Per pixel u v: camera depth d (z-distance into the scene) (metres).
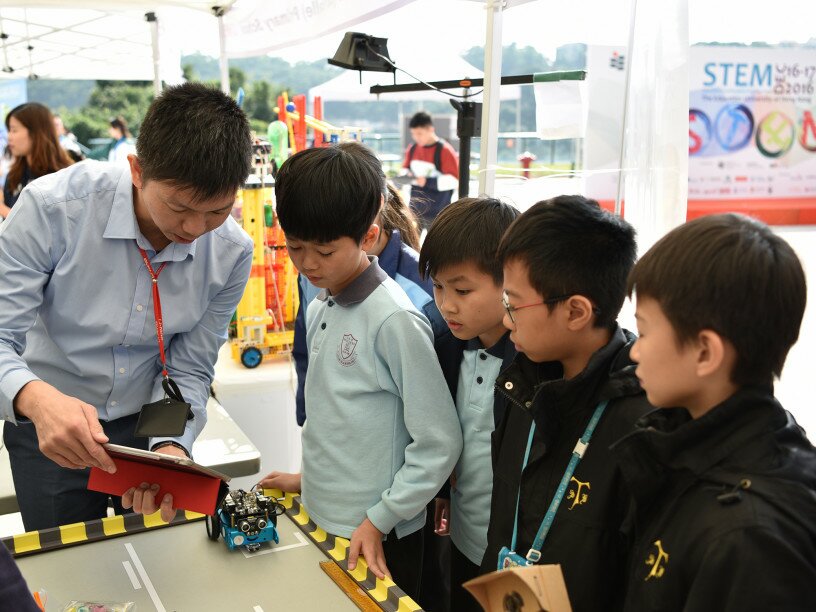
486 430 1.26
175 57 3.80
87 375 1.36
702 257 0.69
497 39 1.55
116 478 1.10
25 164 3.58
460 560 1.35
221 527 1.19
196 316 1.41
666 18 1.42
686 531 0.71
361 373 1.23
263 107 19.64
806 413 2.25
